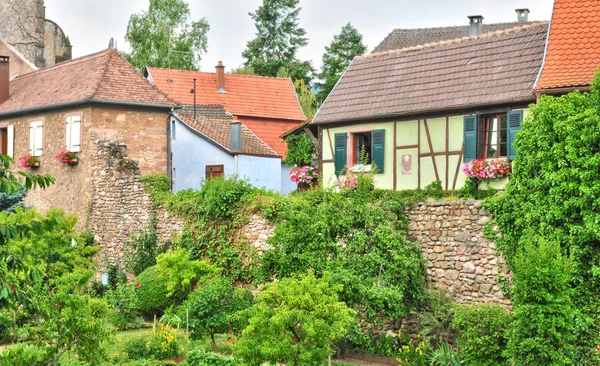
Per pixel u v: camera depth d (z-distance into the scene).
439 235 22.44
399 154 27.44
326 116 29.41
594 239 19.03
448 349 20.25
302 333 18.19
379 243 22.39
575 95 19.95
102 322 18.14
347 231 22.80
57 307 16.75
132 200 30.91
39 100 35.91
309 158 31.94
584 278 19.19
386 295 21.39
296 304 17.94
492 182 24.14
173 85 46.81
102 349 16.95
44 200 35.16
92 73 34.94
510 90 24.81
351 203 23.14
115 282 30.31
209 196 27.66
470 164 24.28
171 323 23.44
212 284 22.81
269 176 37.69
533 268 18.67
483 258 21.50
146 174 32.03
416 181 26.94
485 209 21.50
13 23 53.81
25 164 35.78
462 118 25.84
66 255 27.88
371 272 22.12
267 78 49.59
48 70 38.62
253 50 63.88
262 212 26.20
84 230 32.72
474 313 19.89
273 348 17.61
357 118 28.38
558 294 18.55
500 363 19.44
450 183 26.00
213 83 47.84
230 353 22.14
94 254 32.06
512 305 20.59
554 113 19.84
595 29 22.83
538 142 19.98
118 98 33.47
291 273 21.22
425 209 22.78
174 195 29.69
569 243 19.25
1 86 38.66
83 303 16.86
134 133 33.97
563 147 19.59
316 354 17.81
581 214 19.17
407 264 21.97
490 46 26.92
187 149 38.12
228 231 27.27
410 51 29.14
